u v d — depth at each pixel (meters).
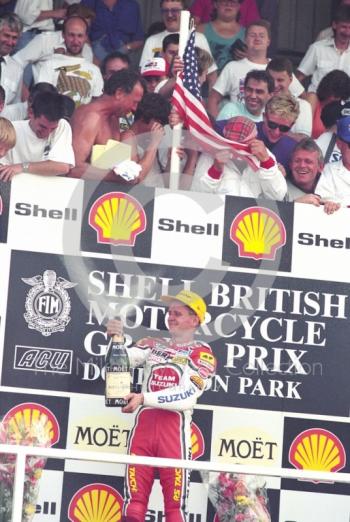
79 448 30.69
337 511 31.02
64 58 38.22
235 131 32.38
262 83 35.81
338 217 32.16
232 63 38.84
